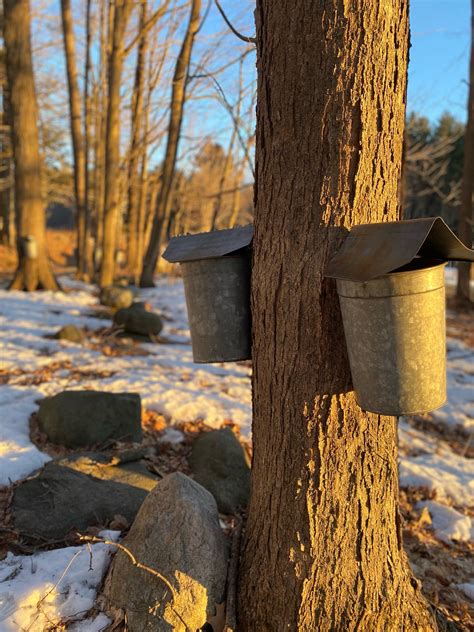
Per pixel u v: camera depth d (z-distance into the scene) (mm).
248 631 2283
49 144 27000
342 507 2170
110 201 14484
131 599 2348
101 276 14688
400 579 2326
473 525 4125
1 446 3990
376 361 1833
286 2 2008
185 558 2398
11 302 10695
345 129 1991
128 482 3529
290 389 2168
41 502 3242
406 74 2127
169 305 13250
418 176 26062
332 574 2174
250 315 2447
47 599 2467
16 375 6008
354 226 1996
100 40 18234
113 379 6098
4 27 12055
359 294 1810
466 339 11273
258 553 2355
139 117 15812
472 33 14375
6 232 27641
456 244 1750
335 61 1962
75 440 4191
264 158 2174
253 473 2426
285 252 2123
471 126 14656
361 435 2158
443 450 5844
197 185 21984
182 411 5293
